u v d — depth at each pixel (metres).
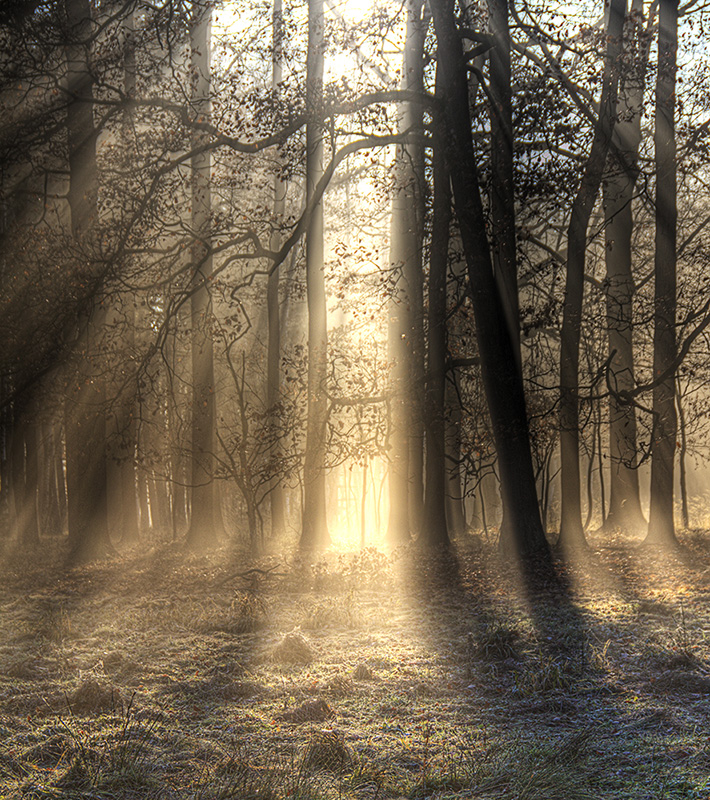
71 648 9.63
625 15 17.06
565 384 17.22
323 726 6.57
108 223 16.41
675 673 7.71
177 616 11.57
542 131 16.47
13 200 19.39
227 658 9.03
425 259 20.91
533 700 7.21
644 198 17.47
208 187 20.08
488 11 17.06
